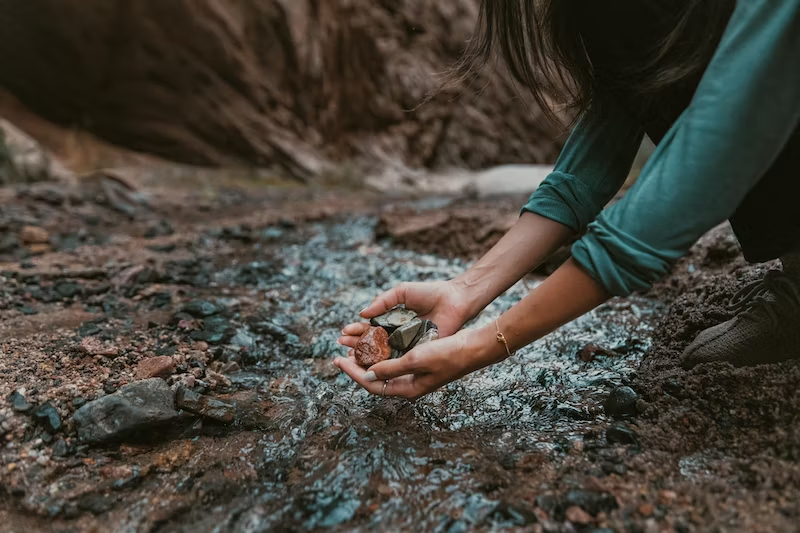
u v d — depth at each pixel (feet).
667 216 1.73
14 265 4.21
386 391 2.10
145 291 3.75
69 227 5.68
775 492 1.76
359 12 13.28
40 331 3.03
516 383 2.62
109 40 10.12
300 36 11.82
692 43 1.83
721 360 2.28
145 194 7.57
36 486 1.99
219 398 2.53
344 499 1.88
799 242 2.02
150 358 2.72
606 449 2.05
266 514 1.85
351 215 6.72
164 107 10.71
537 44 2.26
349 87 13.28
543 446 2.10
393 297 2.41
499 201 8.27
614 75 2.16
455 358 1.98
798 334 2.16
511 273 2.38
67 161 9.61
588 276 1.85
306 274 4.35
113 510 1.91
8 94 10.17
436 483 1.94
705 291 3.04
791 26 1.59
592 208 2.36
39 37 9.79
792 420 1.97
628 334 3.05
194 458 2.16
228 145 11.12
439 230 5.07
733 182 1.69
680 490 1.82
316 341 3.14
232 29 10.88
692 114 1.72
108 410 2.22
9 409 2.24
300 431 2.29
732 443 2.00
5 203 6.21
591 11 2.04
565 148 2.41
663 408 2.21
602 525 1.71
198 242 5.23
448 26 14.90
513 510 1.78
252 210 7.22
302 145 11.79
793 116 1.65
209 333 3.08
